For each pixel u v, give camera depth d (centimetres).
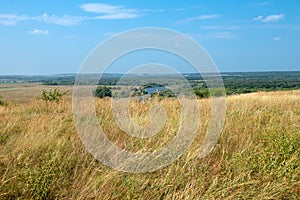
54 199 366
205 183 394
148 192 373
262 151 462
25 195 361
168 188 380
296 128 591
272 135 526
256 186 387
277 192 366
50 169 393
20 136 556
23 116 780
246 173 406
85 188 370
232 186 373
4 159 445
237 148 505
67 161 442
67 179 405
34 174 383
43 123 630
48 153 447
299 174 399
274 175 401
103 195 364
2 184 365
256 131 580
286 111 842
